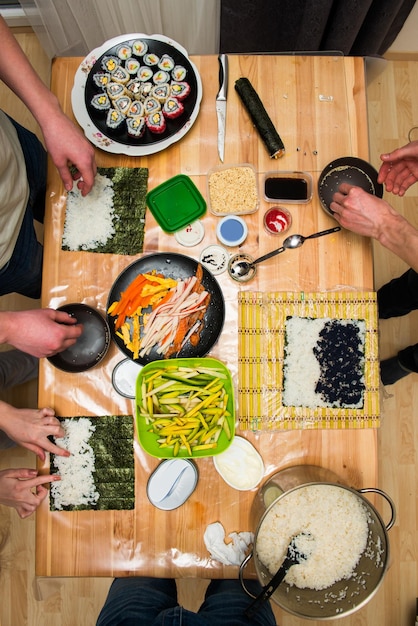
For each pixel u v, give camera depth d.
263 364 1.30
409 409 2.06
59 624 1.98
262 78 1.39
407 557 1.99
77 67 1.40
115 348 1.30
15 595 2.00
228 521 1.26
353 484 1.28
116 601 1.20
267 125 1.33
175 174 1.36
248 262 1.31
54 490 1.26
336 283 1.33
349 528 1.12
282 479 1.20
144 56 1.36
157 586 1.28
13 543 2.02
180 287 1.28
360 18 1.57
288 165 1.36
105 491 1.26
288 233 1.34
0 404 1.22
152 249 1.33
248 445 1.27
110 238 1.33
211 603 1.21
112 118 1.33
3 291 1.58
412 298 1.62
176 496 1.25
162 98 1.33
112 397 1.29
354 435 1.28
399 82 2.22
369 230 1.25
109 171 1.35
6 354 1.79
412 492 2.03
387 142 2.20
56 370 1.29
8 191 1.21
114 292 1.29
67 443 1.27
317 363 1.30
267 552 1.13
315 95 1.39
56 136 1.17
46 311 1.16
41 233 2.08
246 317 1.31
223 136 1.37
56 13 1.75
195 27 1.82
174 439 1.21
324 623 1.93
